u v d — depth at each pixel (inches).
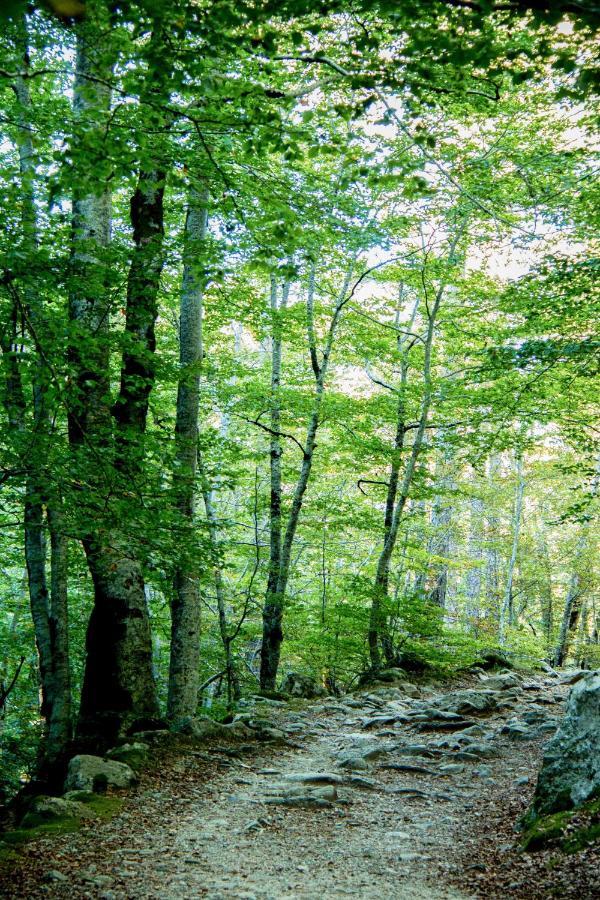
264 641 655.8
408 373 904.3
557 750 271.9
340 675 827.4
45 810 271.4
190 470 364.8
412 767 386.6
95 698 398.9
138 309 356.2
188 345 478.3
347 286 670.5
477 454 555.2
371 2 187.2
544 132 523.8
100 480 285.0
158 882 216.2
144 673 407.8
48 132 336.5
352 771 380.2
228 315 559.2
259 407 624.4
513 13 181.6
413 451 685.9
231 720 487.2
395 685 643.5
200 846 254.1
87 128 253.1
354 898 211.0
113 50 229.8
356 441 674.2
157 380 434.6
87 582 587.8
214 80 232.7
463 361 761.6
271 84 399.5
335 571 868.0
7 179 282.4
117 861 232.5
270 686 639.8
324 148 230.8
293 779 348.5
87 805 285.1
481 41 189.0
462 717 498.9
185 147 339.0
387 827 294.2
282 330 568.7
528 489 1131.3
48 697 430.9
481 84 407.5
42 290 327.3
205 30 200.8
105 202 407.8
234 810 299.6
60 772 359.6
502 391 521.7
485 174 533.0
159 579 325.7
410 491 735.1
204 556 319.9
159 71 214.7
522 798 317.4
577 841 226.2
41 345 272.5
